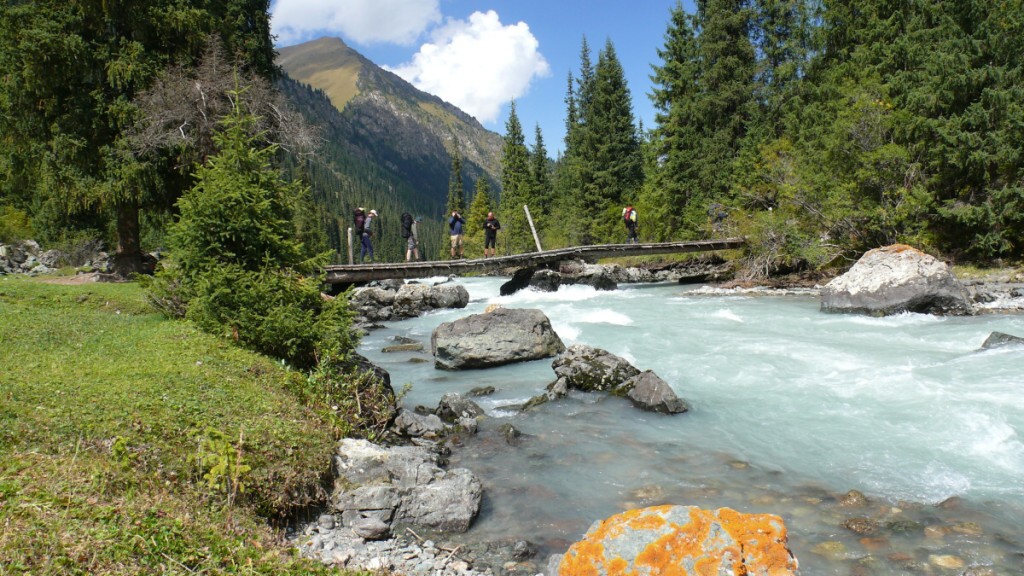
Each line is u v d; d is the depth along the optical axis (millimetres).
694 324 16406
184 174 21359
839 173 24016
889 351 12023
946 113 22297
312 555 4801
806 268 27219
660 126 41656
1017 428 7500
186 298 10203
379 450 6625
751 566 3633
